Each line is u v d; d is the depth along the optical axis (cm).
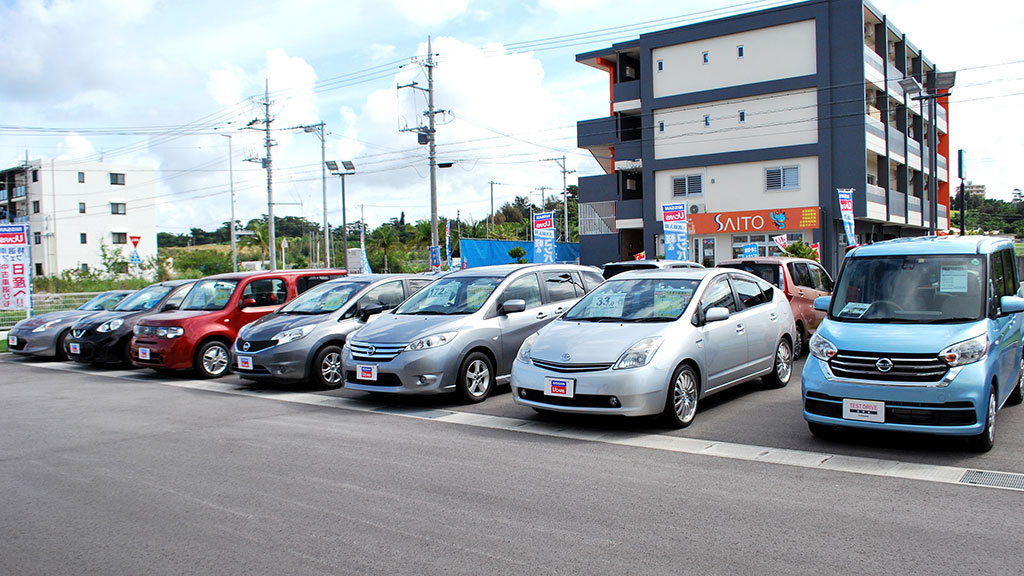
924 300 674
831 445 660
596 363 720
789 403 860
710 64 3197
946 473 563
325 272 1412
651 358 720
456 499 526
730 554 412
